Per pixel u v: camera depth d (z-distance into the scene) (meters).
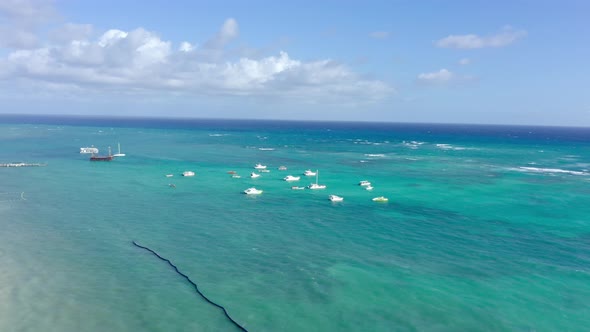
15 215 72.44
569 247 59.62
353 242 61.19
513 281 48.19
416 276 49.31
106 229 65.50
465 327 38.75
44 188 96.00
